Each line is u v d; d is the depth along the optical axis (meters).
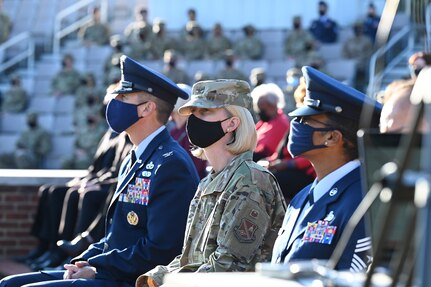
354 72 35.69
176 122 14.73
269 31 40.16
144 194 10.91
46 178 19.58
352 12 40.22
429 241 4.16
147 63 38.75
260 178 9.49
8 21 45.31
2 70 43.25
